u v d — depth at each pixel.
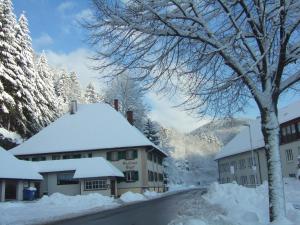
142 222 19.11
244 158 79.31
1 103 56.81
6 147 61.22
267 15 9.70
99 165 53.09
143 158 60.69
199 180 150.25
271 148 10.12
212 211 19.53
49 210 30.45
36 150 62.16
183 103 10.40
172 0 9.28
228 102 10.81
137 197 45.44
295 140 57.25
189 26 9.56
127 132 63.38
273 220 9.88
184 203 30.97
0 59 59.03
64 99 105.38
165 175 88.06
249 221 13.01
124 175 60.03
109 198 42.28
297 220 10.95
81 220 22.44
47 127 66.19
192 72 9.98
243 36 9.73
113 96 73.12
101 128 65.00
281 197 9.91
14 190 45.38
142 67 9.78
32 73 66.12
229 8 9.33
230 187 32.34
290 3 8.82
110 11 9.20
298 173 47.62
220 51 9.64
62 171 53.03
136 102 74.50
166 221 18.91
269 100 10.11
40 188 53.41
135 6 9.27
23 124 61.84
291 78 10.10
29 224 21.81
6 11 60.78
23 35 66.69
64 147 62.38
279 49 9.58
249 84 10.09
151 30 9.45
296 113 57.53
